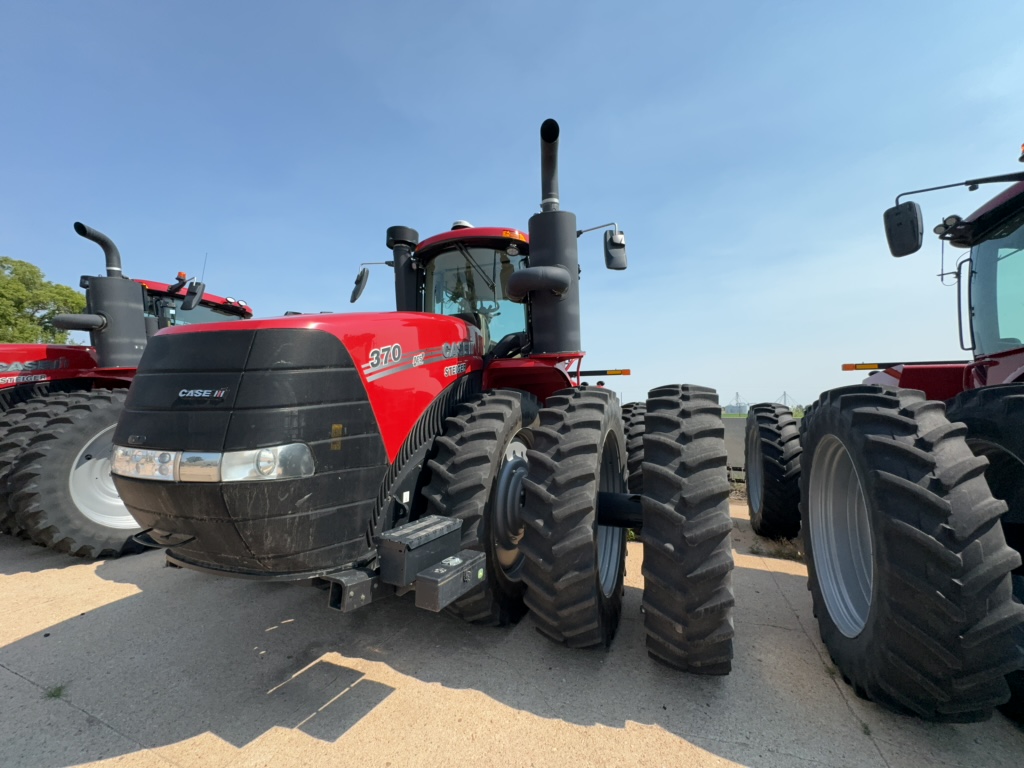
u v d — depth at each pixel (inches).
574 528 78.6
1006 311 104.3
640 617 106.8
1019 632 65.2
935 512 59.4
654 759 64.9
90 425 147.9
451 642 96.0
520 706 76.3
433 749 67.6
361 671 86.6
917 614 60.4
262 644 96.6
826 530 90.8
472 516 82.8
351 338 75.2
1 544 166.2
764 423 162.1
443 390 97.3
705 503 74.1
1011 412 67.7
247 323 69.8
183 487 64.8
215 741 70.2
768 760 64.2
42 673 88.0
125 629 103.7
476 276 140.9
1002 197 99.0
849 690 79.1
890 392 70.9
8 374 172.6
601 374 167.3
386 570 71.8
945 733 68.9
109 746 69.7
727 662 75.8
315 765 65.2
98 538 146.6
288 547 67.2
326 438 69.6
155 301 246.5
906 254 97.9
